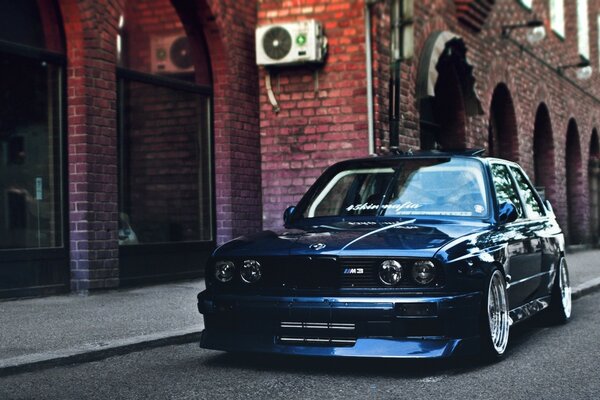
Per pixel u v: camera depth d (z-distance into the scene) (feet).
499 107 69.41
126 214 39.88
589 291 42.04
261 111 47.19
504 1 67.15
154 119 41.78
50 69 36.06
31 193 35.27
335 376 20.93
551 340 26.73
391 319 20.42
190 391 19.35
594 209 97.81
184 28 43.93
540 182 81.41
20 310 31.07
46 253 35.42
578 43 93.09
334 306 20.66
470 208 24.30
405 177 25.53
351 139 45.55
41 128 35.70
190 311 30.96
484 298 21.70
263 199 47.19
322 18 45.98
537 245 27.53
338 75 45.75
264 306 21.27
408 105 49.52
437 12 54.19
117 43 39.78
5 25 34.30
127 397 18.84
